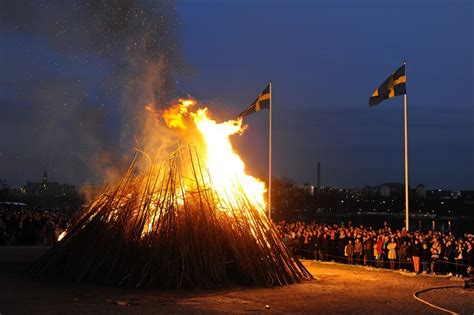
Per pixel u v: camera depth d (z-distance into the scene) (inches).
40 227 1496.1
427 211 3612.2
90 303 634.8
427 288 807.1
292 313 602.5
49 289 726.5
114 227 807.1
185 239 788.6
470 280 815.1
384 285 837.2
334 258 1204.5
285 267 851.4
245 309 622.2
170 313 585.3
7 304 615.2
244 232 836.0
